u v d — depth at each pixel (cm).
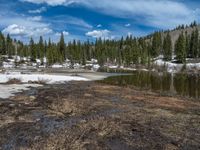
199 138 1886
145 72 11906
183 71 12006
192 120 2378
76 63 15612
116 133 1933
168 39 15200
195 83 6362
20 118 2311
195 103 3303
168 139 1845
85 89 4438
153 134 1941
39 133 1880
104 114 2522
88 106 2881
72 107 2797
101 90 4334
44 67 13838
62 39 16062
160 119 2381
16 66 13425
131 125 2153
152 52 16250
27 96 3506
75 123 2167
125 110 2730
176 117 2475
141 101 3312
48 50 14338
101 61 15638
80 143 1694
